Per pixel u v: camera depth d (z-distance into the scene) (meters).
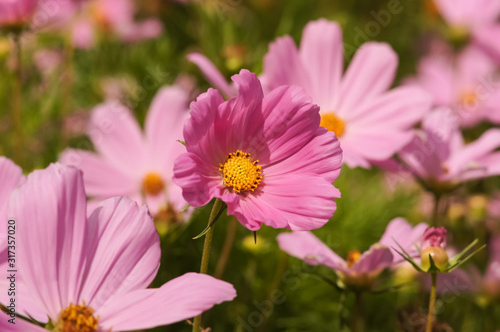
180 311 0.59
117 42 1.11
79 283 0.61
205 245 0.63
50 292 0.61
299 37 1.18
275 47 0.81
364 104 0.84
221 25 1.09
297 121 0.65
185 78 0.99
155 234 0.62
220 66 0.90
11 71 0.95
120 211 0.62
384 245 0.70
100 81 1.03
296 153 0.65
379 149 0.81
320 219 0.63
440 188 0.82
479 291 0.83
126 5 1.13
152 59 1.10
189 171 0.61
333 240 0.91
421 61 1.27
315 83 0.84
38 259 0.61
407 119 0.84
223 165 0.64
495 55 1.24
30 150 0.93
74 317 0.60
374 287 0.72
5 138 0.93
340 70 0.85
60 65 1.02
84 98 1.05
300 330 0.88
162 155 0.85
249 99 0.64
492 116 1.05
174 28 1.21
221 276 0.81
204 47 1.09
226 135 0.64
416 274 0.80
